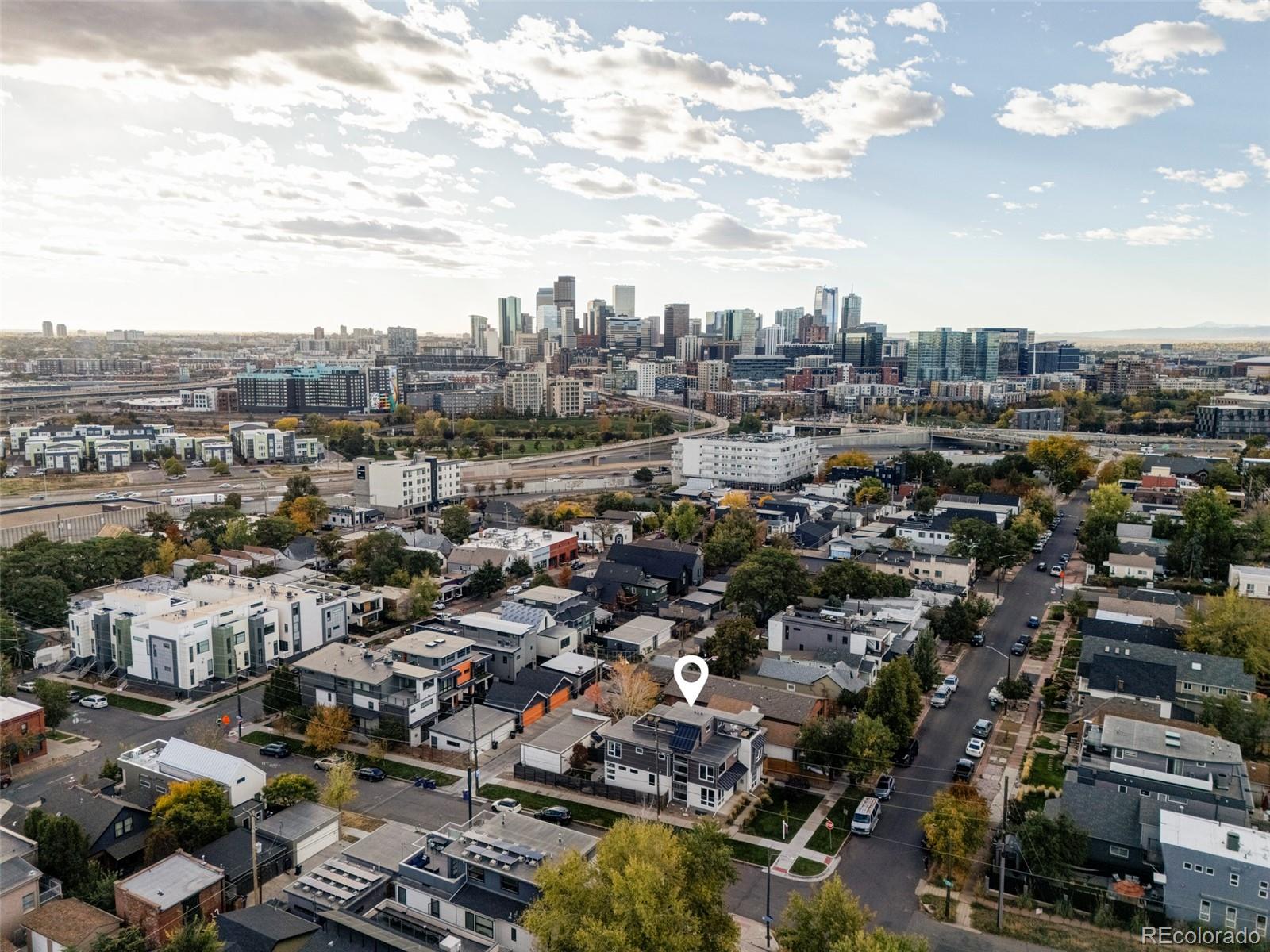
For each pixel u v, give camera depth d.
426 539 178.75
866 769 87.00
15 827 74.88
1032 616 142.50
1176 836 68.88
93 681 118.94
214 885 68.06
